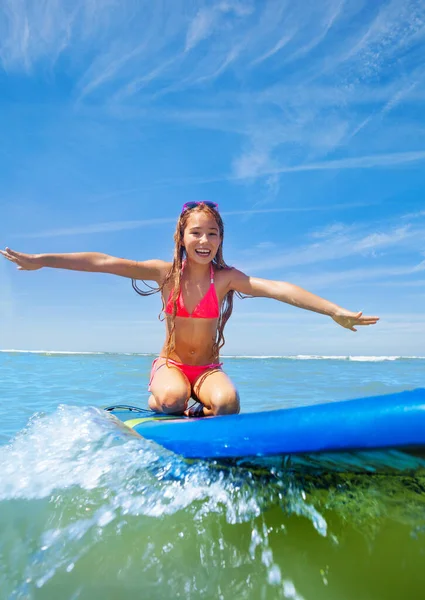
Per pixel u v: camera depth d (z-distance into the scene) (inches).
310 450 60.7
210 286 118.4
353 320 104.3
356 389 215.8
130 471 74.1
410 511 60.6
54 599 47.0
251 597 47.1
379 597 46.8
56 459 79.8
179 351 117.0
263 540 56.2
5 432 121.9
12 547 55.9
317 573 50.3
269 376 282.8
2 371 308.3
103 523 60.6
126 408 121.6
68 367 343.9
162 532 58.2
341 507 62.3
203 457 71.6
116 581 49.6
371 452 57.1
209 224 115.9
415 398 54.3
